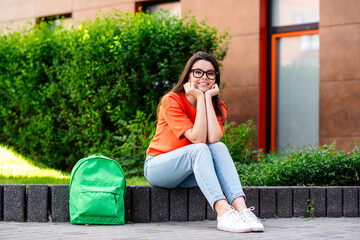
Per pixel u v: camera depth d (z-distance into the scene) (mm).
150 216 4609
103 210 4199
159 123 4523
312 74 9430
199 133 4207
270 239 3480
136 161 7414
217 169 4172
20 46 8984
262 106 9648
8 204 4469
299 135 9539
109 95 8094
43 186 4465
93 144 8195
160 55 8102
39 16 12242
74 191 4254
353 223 4523
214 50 8500
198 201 4672
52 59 8789
